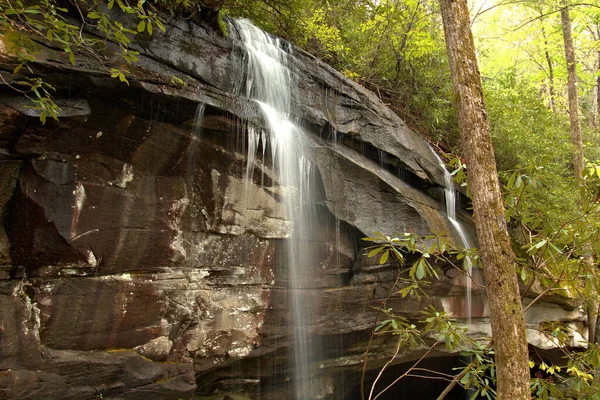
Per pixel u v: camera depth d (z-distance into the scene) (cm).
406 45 1142
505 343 379
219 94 612
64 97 490
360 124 804
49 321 486
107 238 526
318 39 1036
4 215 484
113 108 525
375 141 813
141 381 530
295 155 693
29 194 484
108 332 523
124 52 467
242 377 656
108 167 536
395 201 779
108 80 498
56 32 473
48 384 469
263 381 684
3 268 476
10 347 454
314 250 701
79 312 505
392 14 1056
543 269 531
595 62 1841
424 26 1202
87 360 496
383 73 1155
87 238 512
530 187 539
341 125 775
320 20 1010
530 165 523
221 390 653
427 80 1140
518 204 537
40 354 471
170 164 579
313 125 746
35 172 488
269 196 659
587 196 509
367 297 745
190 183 598
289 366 691
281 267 672
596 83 1822
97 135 521
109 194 531
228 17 688
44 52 468
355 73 1038
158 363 555
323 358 732
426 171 883
